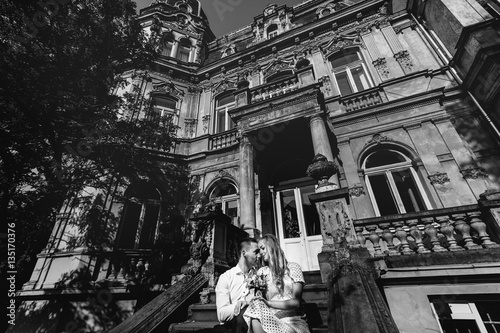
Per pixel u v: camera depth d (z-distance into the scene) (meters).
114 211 7.74
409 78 7.52
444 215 3.85
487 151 5.90
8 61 4.77
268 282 2.03
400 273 3.62
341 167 7.10
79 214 7.41
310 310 3.22
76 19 5.87
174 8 14.62
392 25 9.20
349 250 3.68
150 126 8.31
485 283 3.32
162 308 3.45
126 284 6.43
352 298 2.64
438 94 6.87
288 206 7.65
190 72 12.42
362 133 7.37
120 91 10.70
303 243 6.82
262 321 1.75
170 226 8.06
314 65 9.76
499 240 3.43
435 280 3.54
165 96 11.47
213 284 4.32
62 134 5.80
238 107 7.47
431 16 7.80
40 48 5.34
